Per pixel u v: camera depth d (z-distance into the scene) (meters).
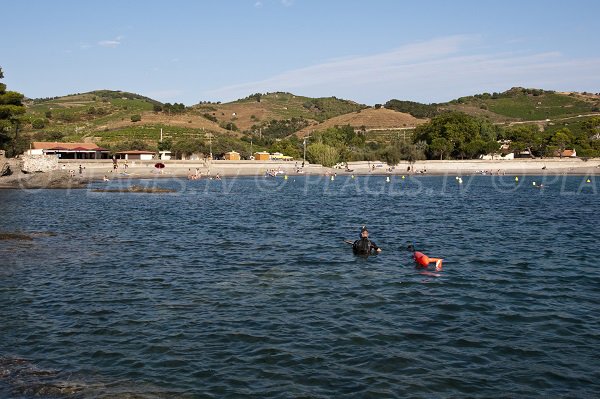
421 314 16.86
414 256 25.11
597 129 184.12
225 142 169.50
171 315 16.75
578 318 16.47
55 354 13.64
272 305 17.81
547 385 11.86
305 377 12.23
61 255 26.89
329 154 153.62
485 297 18.84
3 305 17.91
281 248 28.91
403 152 157.88
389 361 13.12
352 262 25.05
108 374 12.43
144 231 36.03
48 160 96.81
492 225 39.38
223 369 12.68
